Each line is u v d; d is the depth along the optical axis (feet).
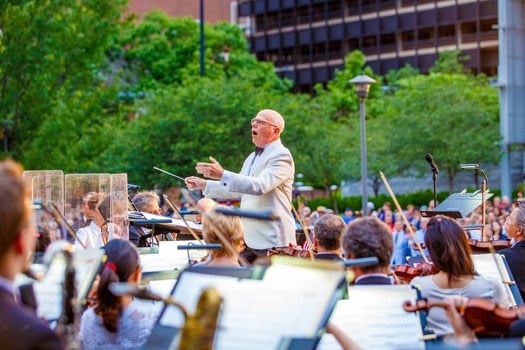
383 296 19.99
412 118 179.52
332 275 15.26
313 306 15.02
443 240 22.61
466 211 36.91
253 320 15.20
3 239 13.28
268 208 32.71
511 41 147.23
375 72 289.94
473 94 189.16
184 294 16.87
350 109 225.15
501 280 25.09
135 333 20.21
